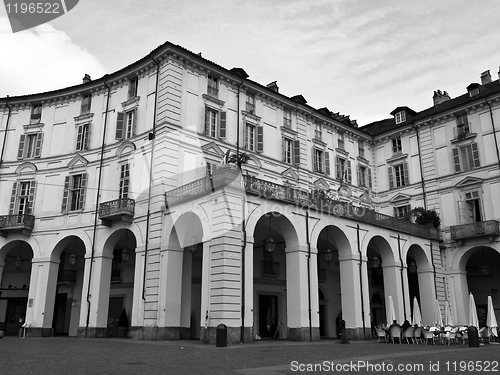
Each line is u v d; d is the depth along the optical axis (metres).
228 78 26.83
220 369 9.87
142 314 21.77
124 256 23.48
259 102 28.58
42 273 26.05
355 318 23.16
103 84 27.69
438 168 32.16
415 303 22.53
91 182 26.44
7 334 27.91
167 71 24.25
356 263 24.08
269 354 13.75
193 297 24.14
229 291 17.94
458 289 29.59
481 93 31.59
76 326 28.36
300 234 21.59
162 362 11.11
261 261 26.16
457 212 30.58
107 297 24.56
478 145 30.28
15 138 29.03
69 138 28.08
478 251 31.08
